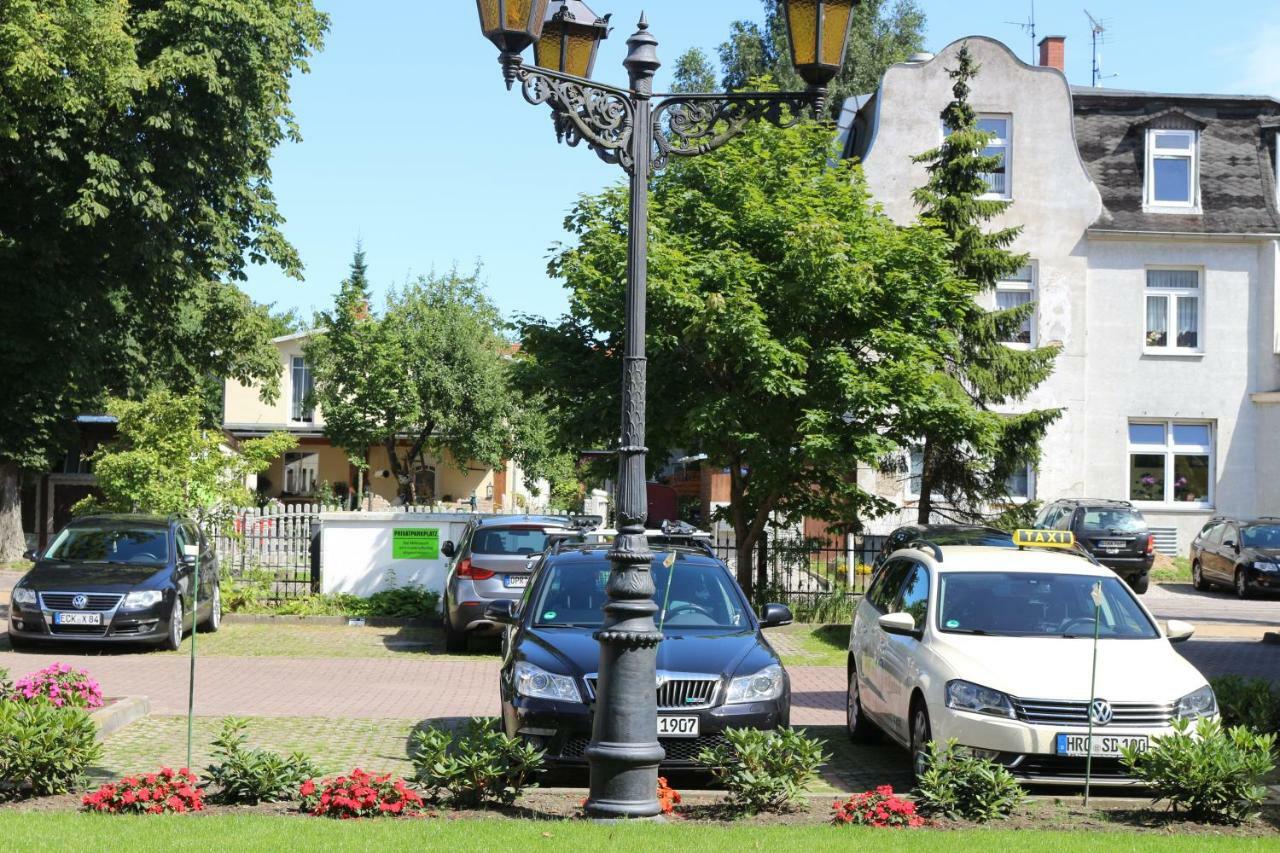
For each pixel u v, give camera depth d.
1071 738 9.02
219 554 24.23
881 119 35.47
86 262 30.62
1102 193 36.03
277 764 8.34
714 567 11.47
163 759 10.30
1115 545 29.50
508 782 8.34
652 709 7.91
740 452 21.59
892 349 20.59
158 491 23.44
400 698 14.41
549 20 8.89
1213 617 25.42
